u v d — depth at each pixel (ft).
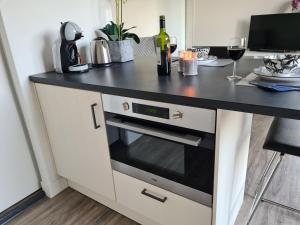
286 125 4.47
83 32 5.95
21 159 5.72
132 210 4.93
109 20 6.58
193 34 16.14
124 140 4.28
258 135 8.80
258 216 5.14
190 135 3.36
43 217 5.47
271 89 3.11
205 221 3.73
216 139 3.10
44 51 5.29
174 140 3.44
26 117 5.34
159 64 4.47
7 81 5.12
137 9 13.97
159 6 15.05
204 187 3.53
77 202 5.86
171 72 4.67
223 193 3.75
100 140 4.54
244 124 4.28
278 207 5.34
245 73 4.25
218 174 3.33
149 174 4.15
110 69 5.41
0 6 4.45
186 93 3.21
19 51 4.86
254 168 6.84
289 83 3.36
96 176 5.09
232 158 3.88
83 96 4.36
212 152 3.24
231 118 3.37
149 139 4.05
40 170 5.98
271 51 13.74
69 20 5.60
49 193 6.05
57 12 5.34
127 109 3.83
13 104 5.32
